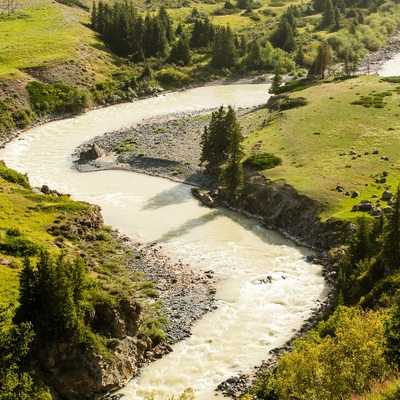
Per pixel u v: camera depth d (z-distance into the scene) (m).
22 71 154.12
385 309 42.78
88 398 45.69
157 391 46.84
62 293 45.56
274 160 92.88
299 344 43.28
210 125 98.19
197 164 103.75
